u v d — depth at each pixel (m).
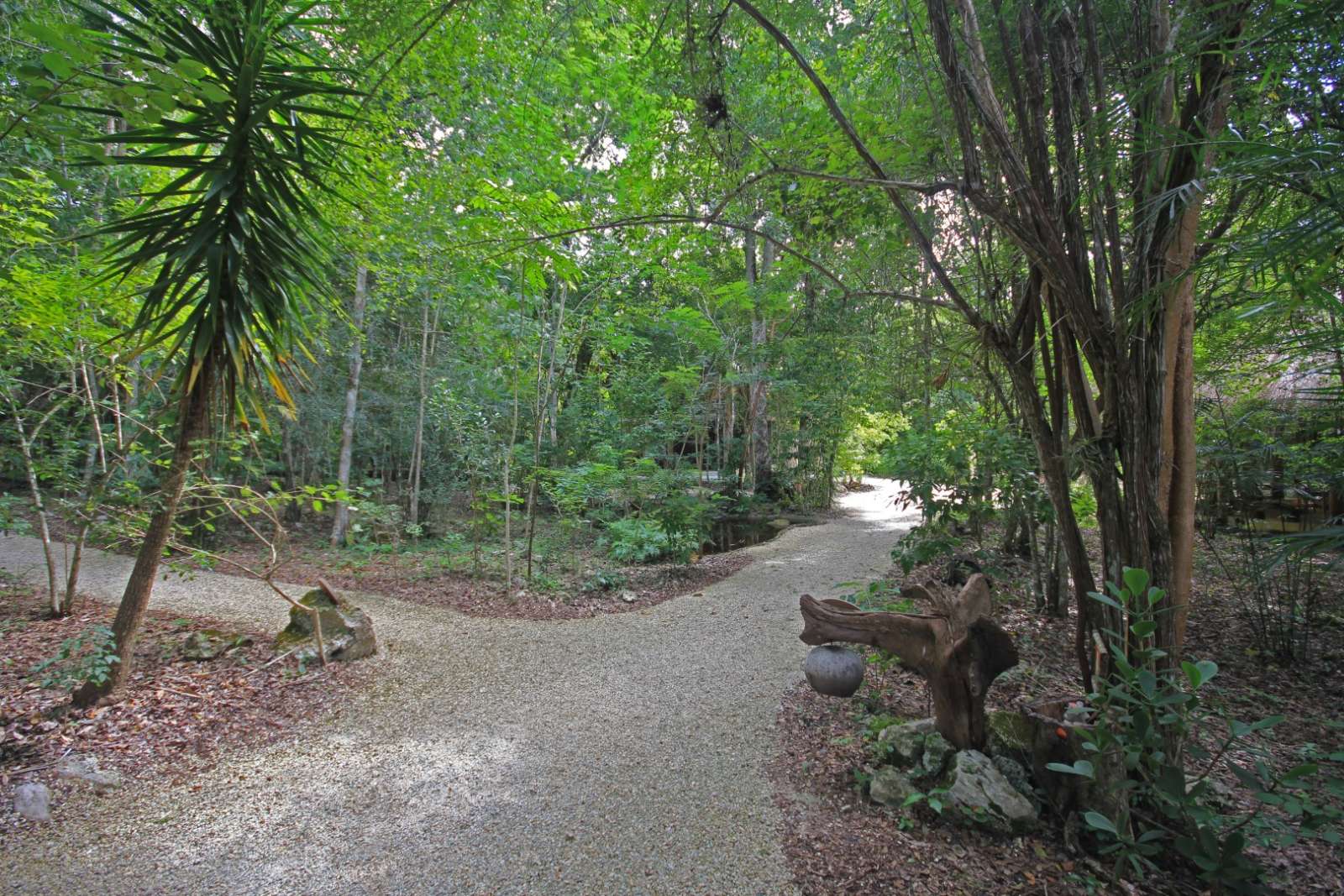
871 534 8.91
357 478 9.43
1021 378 2.24
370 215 4.12
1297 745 2.86
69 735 2.77
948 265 3.45
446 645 4.30
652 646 4.32
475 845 2.14
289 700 3.29
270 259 2.75
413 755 2.77
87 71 1.73
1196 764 2.64
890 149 3.09
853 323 9.29
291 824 2.25
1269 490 4.02
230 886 1.93
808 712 3.18
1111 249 1.91
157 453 4.82
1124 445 1.96
